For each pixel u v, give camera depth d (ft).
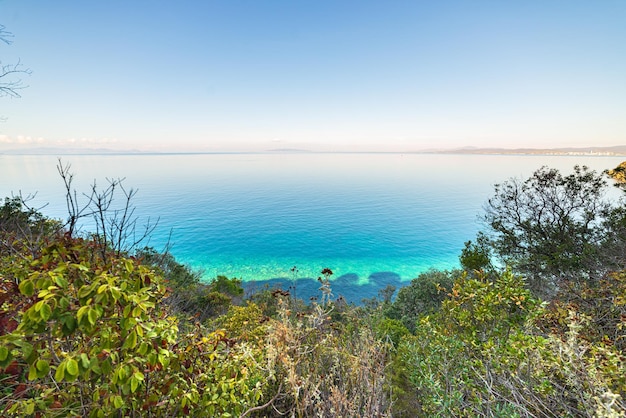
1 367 4.35
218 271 164.55
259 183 609.83
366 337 13.35
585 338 11.80
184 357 7.09
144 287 6.38
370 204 398.62
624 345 12.16
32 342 5.11
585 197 43.60
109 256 6.88
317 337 13.23
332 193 488.44
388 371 14.74
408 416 12.30
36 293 5.50
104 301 5.10
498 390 9.87
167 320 7.19
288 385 10.60
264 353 11.67
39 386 5.97
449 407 9.43
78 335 6.17
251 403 8.94
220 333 8.48
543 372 9.61
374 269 169.89
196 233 258.57
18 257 7.06
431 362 12.25
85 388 6.10
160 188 511.40
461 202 397.39
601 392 7.41
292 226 288.71
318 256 196.95
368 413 9.31
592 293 17.62
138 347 5.77
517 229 48.34
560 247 39.86
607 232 39.47
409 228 276.62
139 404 6.22
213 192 485.56
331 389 9.61
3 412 5.43
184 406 6.79
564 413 8.53
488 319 12.98
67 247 6.19
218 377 7.77
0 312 5.47
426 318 15.15
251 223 299.38
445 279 68.18
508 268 13.43
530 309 12.12
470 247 49.21
